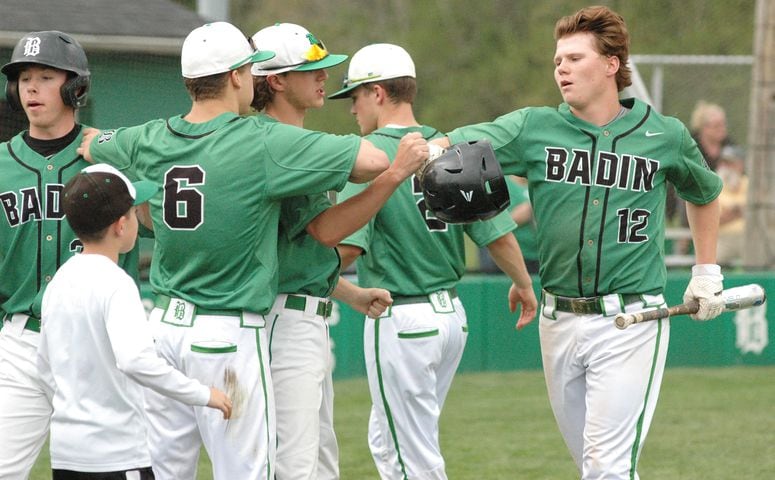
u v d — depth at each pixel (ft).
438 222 58.70
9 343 52.49
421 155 48.93
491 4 271.49
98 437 45.73
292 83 53.98
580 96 52.80
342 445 83.05
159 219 48.42
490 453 80.59
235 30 49.21
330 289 54.03
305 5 282.15
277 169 47.16
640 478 73.77
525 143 53.88
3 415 51.42
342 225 49.96
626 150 53.11
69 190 45.57
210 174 47.34
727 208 145.07
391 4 280.10
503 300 113.70
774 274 118.83
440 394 61.77
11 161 52.39
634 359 53.11
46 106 51.62
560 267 54.29
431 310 58.90
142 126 50.14
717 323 117.60
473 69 268.41
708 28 241.55
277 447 52.31
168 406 49.96
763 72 132.87
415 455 59.57
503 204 50.26
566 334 54.75
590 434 53.57
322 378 53.78
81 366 45.70
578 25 53.11
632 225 53.21
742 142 188.03
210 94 48.65
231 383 47.78
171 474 50.60
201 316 48.14
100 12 134.00
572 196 53.36
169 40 130.93
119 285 45.16
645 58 146.41
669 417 93.35
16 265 52.44
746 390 104.78
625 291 53.47
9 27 127.13
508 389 104.99
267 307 48.52
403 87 60.29
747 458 79.30
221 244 47.60
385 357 59.00
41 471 75.36
